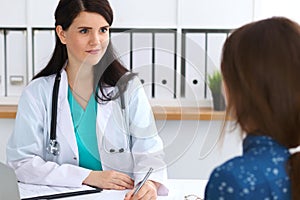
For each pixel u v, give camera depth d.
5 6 3.16
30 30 3.16
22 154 1.92
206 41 3.10
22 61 3.16
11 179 1.46
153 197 1.68
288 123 0.92
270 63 0.90
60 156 1.92
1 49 3.14
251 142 0.95
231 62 0.94
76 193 1.71
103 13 1.74
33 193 1.74
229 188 0.89
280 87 0.90
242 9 3.18
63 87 1.90
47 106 1.92
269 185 0.90
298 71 0.90
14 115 3.01
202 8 3.17
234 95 0.95
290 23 0.94
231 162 0.93
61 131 1.89
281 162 0.93
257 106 0.92
